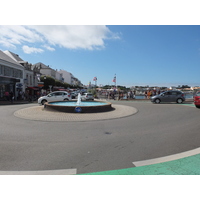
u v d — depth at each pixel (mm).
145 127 7594
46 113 11016
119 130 7059
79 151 4703
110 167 3738
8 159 4152
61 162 3992
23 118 9539
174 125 7965
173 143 5410
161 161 4043
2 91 26281
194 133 6582
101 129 7219
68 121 8844
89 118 9617
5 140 5664
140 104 18578
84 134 6438
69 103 15531
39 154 4477
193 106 15688
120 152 4645
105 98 37812
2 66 26266
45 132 6695
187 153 4543
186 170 3578
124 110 12828
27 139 5781
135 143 5414
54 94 19438
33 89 35531
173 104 18172
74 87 98688
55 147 5016
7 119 9312
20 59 38062
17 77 31000
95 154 4492
